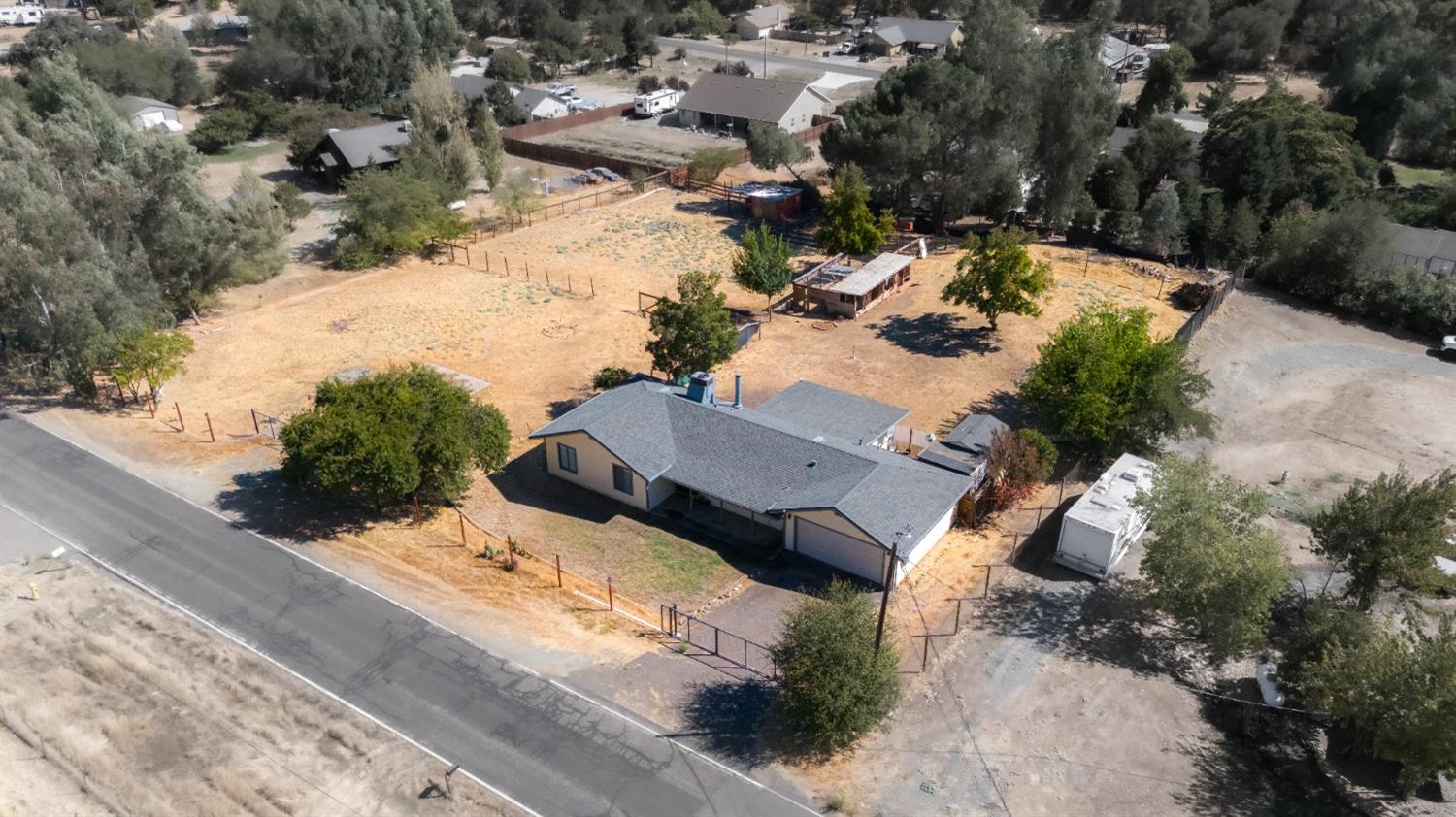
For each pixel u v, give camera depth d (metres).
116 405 44.66
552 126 94.81
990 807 25.06
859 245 60.34
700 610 32.19
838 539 33.81
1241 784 26.11
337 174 76.69
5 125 46.38
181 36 107.62
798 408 41.69
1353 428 44.94
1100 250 66.56
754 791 25.25
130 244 47.94
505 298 57.25
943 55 68.12
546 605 32.16
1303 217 61.56
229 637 30.28
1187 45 122.38
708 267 62.41
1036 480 37.94
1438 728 24.00
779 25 144.50
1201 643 31.16
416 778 25.38
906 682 29.19
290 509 36.94
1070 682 29.39
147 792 24.78
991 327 53.41
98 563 33.69
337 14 98.88
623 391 41.03
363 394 36.84
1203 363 50.94
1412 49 88.25
